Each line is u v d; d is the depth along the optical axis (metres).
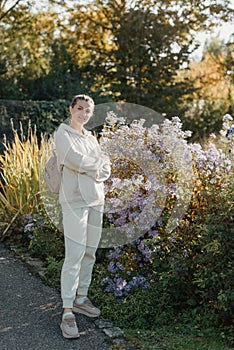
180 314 4.25
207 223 4.11
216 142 6.47
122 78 12.94
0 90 12.51
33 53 14.52
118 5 13.34
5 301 4.47
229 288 3.83
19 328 3.99
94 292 4.53
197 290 4.23
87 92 11.88
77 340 3.83
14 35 14.98
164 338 3.86
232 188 4.18
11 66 12.93
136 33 12.82
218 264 3.92
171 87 12.98
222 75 14.91
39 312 4.29
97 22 14.35
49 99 12.11
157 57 12.91
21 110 9.84
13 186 6.40
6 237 6.16
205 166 4.73
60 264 5.08
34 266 5.29
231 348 3.68
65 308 3.91
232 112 12.75
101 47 14.50
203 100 13.66
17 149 6.61
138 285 4.46
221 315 3.97
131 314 4.16
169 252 4.49
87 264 4.17
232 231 3.89
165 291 4.36
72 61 13.20
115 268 4.57
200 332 3.93
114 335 3.88
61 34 14.95
